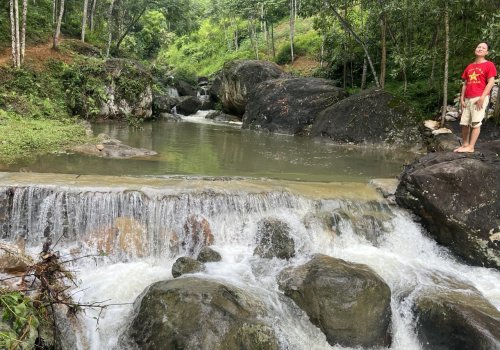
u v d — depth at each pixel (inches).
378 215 273.1
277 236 240.1
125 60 745.6
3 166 317.7
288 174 353.4
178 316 163.9
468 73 281.3
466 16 579.8
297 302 195.3
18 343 126.6
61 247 227.9
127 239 234.4
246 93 816.9
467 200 248.1
